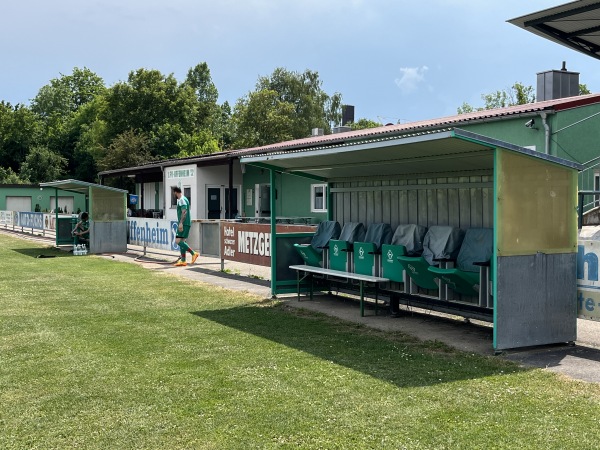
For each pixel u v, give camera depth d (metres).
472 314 7.58
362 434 4.29
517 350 6.72
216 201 28.56
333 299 10.48
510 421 4.48
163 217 31.81
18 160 70.81
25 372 5.89
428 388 5.30
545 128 14.44
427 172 9.15
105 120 55.69
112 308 9.47
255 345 6.98
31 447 4.13
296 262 10.79
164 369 5.97
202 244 15.62
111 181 49.16
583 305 7.01
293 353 6.59
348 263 9.85
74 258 17.83
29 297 10.56
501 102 50.44
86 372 5.88
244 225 13.31
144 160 48.62
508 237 6.56
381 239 9.54
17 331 7.77
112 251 19.48
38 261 16.92
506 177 6.53
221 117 73.94
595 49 13.48
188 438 4.26
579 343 7.11
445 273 7.51
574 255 6.95
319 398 5.07
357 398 5.05
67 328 7.95
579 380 5.53
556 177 6.84
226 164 27.70
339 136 23.19
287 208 25.84
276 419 4.59
